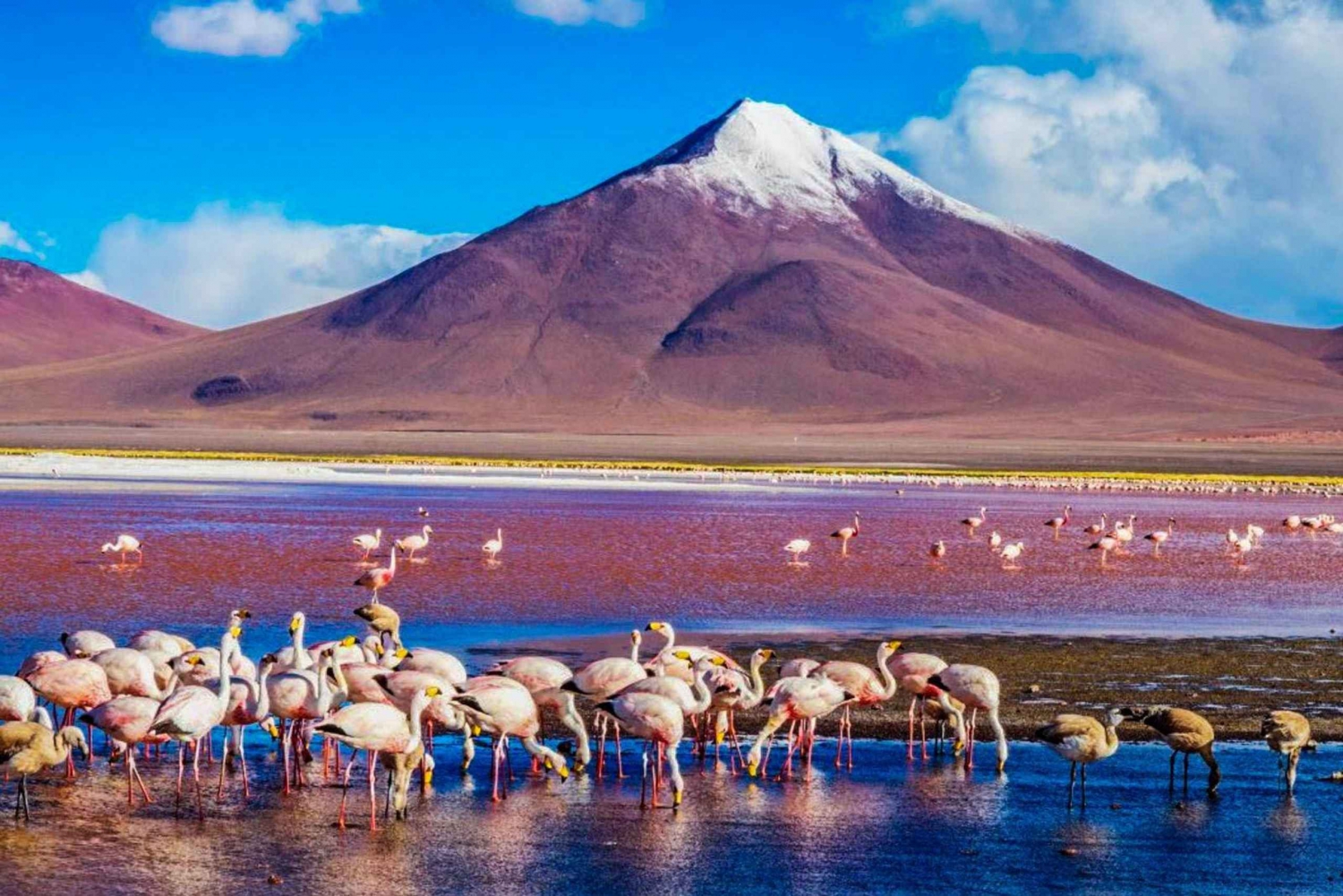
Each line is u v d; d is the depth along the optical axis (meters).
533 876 16.44
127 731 18.38
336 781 20.27
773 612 35.16
